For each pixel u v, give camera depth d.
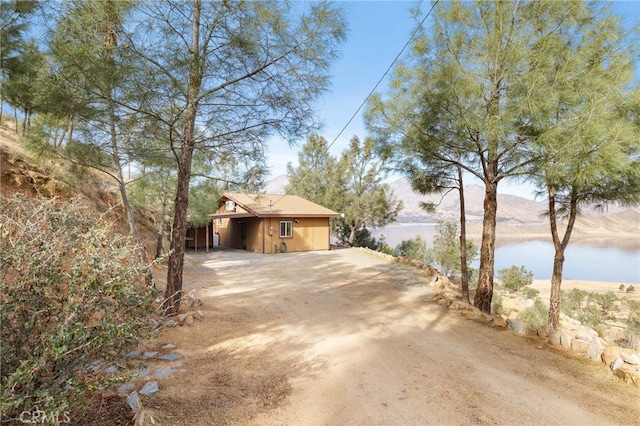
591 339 5.32
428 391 3.81
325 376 4.15
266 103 6.27
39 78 5.41
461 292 9.56
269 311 7.17
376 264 13.73
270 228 19.81
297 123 6.50
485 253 7.71
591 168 4.57
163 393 3.49
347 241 25.00
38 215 2.52
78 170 7.18
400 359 4.72
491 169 7.38
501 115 5.64
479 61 6.20
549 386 3.97
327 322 6.47
